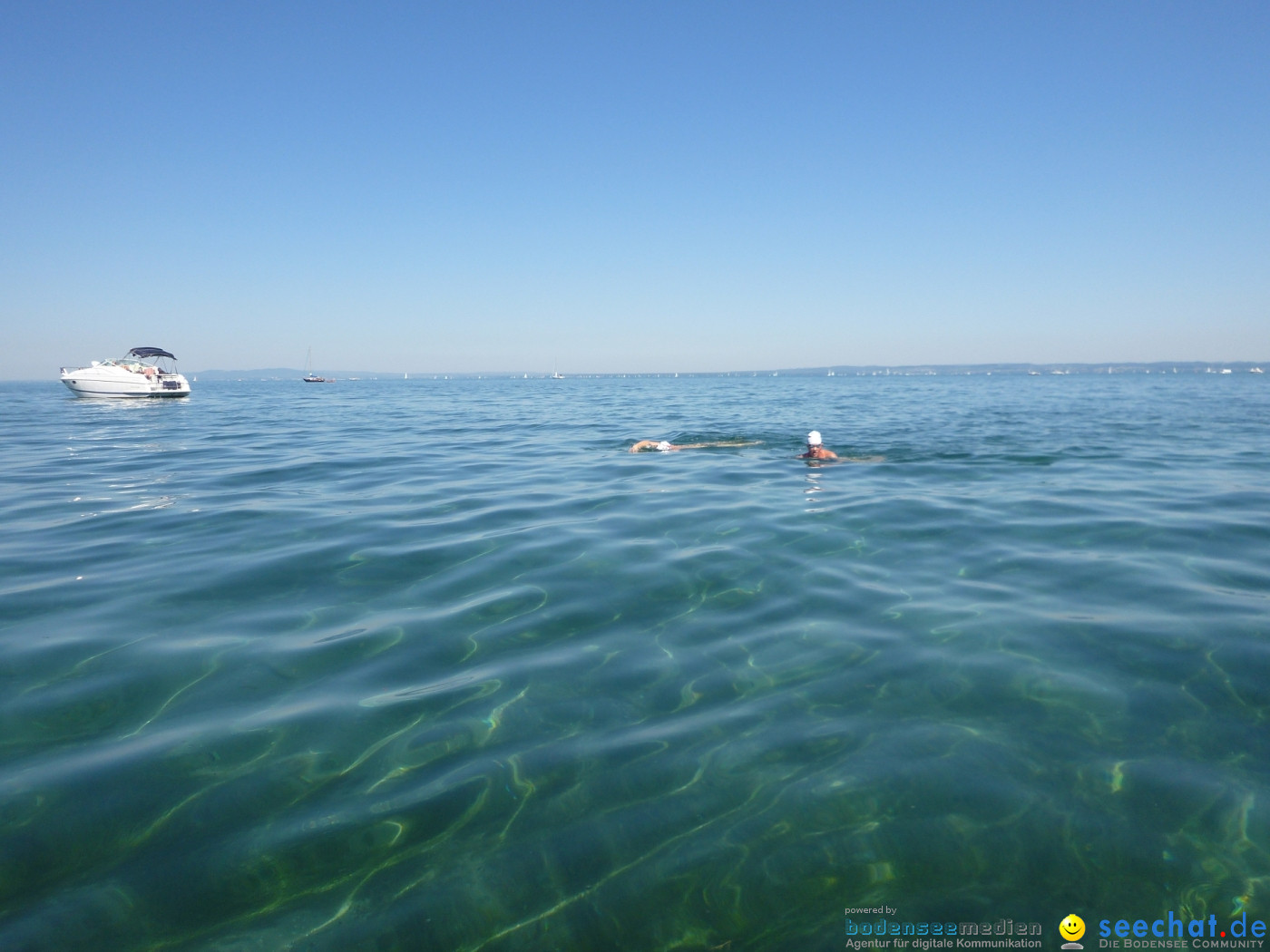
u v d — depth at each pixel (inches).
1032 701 128.4
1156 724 120.3
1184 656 145.4
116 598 186.5
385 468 421.1
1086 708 125.6
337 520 277.0
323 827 98.2
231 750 115.7
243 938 80.6
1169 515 274.2
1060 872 89.4
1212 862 90.2
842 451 477.4
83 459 469.4
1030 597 183.0
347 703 131.3
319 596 188.9
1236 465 403.2
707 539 243.4
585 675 142.0
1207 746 113.7
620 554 225.1
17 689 135.4
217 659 149.6
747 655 150.1
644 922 83.4
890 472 382.3
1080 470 388.5
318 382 4507.9
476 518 279.0
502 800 103.5
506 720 124.9
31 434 653.3
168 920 82.9
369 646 156.4
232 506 305.9
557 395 1694.1
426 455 482.3
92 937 80.4
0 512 295.1
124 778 108.1
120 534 255.4
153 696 133.3
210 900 85.8
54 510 298.2
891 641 155.6
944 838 95.0
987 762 110.4
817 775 108.0
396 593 190.4
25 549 234.5
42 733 120.1
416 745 117.2
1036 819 98.0
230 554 228.4
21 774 108.5
